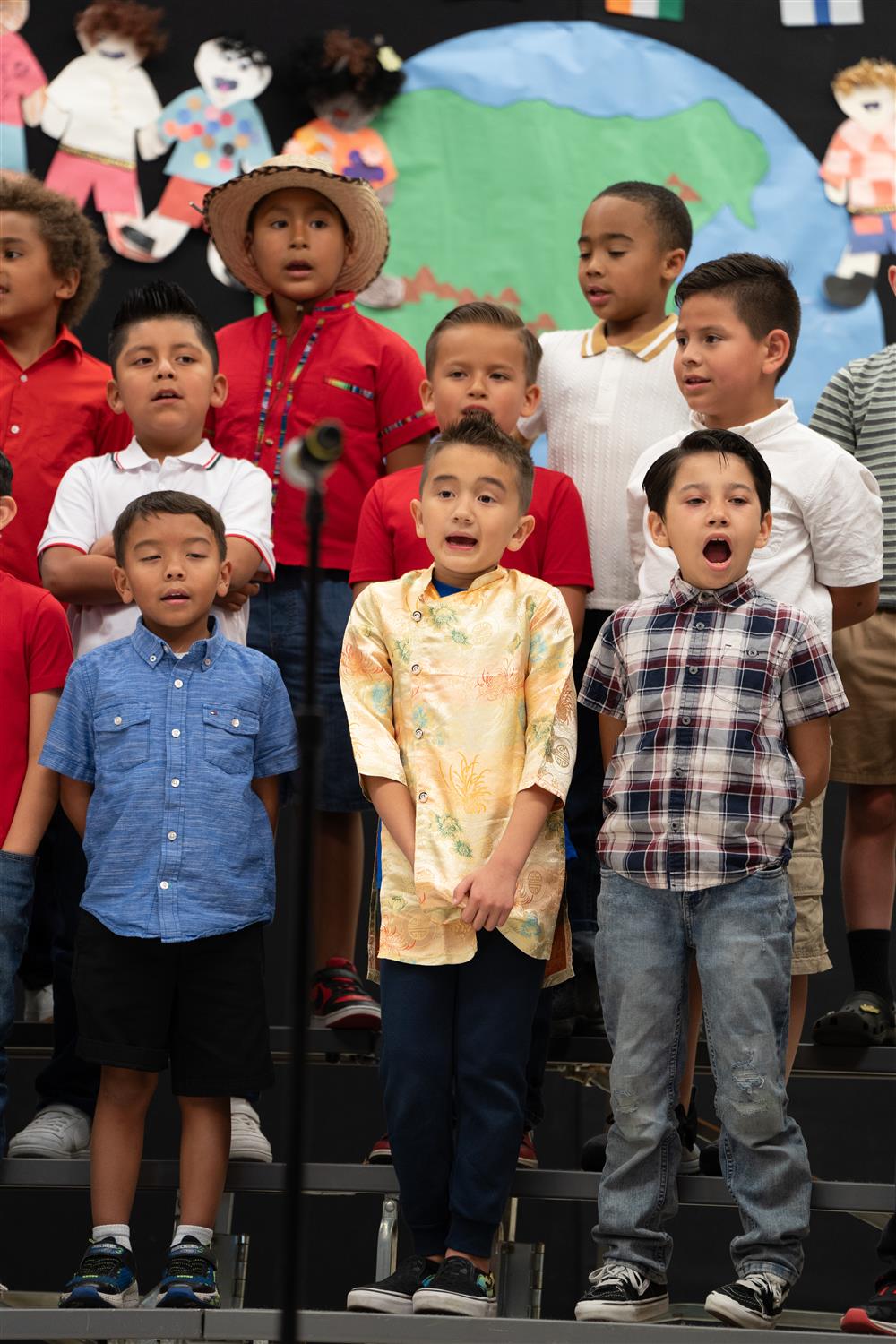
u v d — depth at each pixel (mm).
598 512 12031
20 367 12477
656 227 12273
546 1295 14008
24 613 10570
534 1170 9750
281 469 12242
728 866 9039
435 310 15266
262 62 15305
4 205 12508
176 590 10008
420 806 9211
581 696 9797
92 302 14258
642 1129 9047
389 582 9875
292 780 11711
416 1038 9055
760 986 8953
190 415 11359
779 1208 8922
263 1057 9625
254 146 15258
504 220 15305
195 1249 9242
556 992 10922
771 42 15383
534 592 9727
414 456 12523
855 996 11102
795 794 9203
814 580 10516
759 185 15289
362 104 15273
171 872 9586
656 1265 8984
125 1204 9547
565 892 11367
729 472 9531
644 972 9141
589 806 11555
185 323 11430
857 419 12391
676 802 9180
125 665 10094
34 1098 14078
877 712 11703
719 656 9367
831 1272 14008
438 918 9102
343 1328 8633
